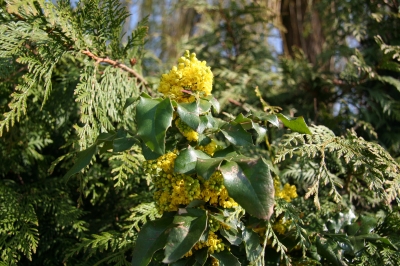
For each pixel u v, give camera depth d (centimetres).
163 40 128
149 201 58
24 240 53
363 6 82
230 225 39
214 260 41
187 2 90
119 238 52
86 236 61
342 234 47
